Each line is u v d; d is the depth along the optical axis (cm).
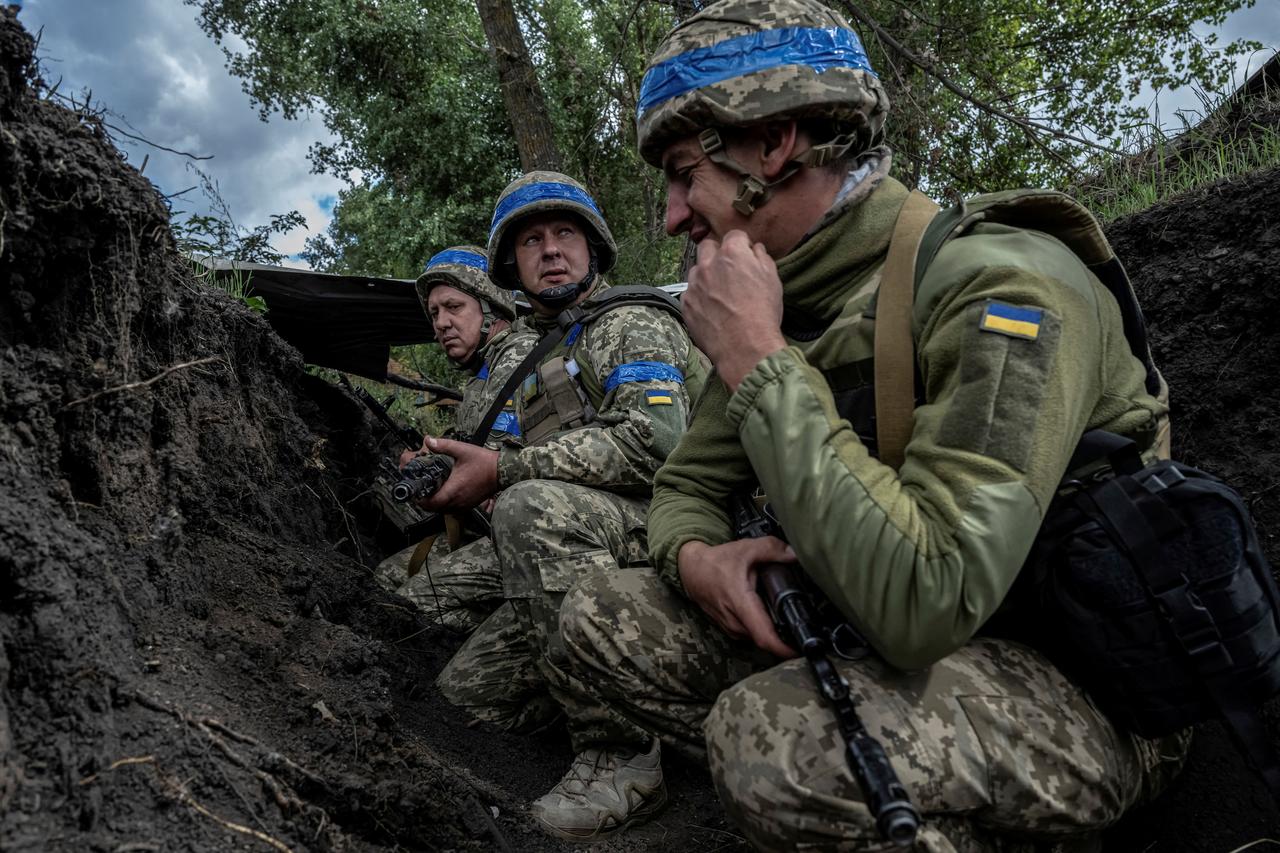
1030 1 921
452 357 396
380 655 214
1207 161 360
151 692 142
